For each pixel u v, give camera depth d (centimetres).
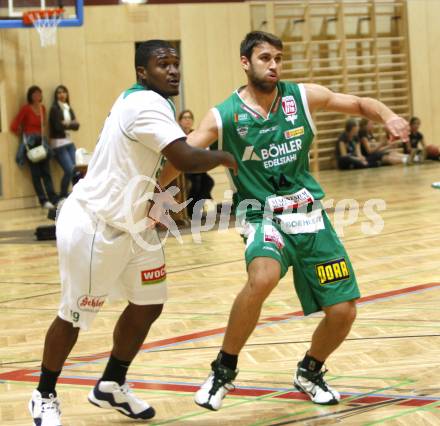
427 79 4103
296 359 945
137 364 956
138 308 749
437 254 1606
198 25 3500
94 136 3288
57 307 1330
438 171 3431
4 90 3066
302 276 776
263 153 771
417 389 814
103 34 3288
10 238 2241
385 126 780
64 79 3212
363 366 901
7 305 1362
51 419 732
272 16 3719
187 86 3503
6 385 903
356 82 3938
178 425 755
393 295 1258
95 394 768
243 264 1614
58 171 3194
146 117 695
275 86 776
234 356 743
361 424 725
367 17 3966
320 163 3900
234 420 759
